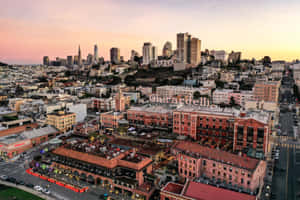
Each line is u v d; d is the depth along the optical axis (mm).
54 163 131625
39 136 174625
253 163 106125
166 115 179375
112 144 147625
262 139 134125
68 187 115000
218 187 94938
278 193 107188
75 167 123875
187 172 114750
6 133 179000
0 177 124312
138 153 134375
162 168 125875
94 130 192125
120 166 114812
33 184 118250
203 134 162000
